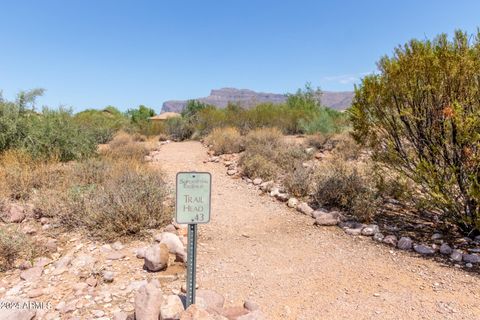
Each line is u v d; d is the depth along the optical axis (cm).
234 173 941
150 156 1214
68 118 1050
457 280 382
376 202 604
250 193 772
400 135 543
